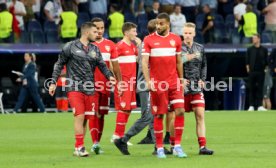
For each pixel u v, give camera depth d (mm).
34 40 65125
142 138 39625
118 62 34188
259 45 61906
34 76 59750
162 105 30938
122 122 34594
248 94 64375
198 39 67438
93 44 31891
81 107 31516
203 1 70938
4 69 64312
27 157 31750
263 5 72125
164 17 30797
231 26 69062
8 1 65438
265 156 31625
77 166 28828
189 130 43500
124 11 68625
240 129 43938
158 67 30906
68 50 31516
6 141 38094
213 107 63625
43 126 46344
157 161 30047
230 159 30562
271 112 57906
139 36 58938
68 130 43844
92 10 67500
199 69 32281
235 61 66000
